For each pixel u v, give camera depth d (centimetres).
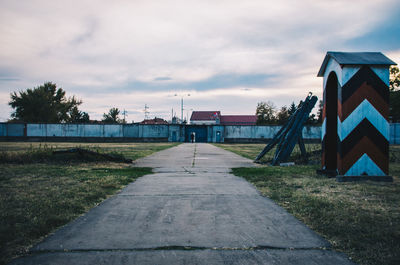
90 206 446
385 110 671
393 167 945
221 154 1770
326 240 302
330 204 442
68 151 1109
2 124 4941
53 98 7575
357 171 671
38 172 816
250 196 520
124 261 250
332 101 800
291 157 1243
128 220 374
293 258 258
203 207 441
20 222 357
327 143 797
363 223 350
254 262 250
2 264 244
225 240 302
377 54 718
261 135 5175
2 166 963
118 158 1143
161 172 859
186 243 293
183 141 5316
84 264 245
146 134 5212
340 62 667
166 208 435
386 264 245
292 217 387
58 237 310
